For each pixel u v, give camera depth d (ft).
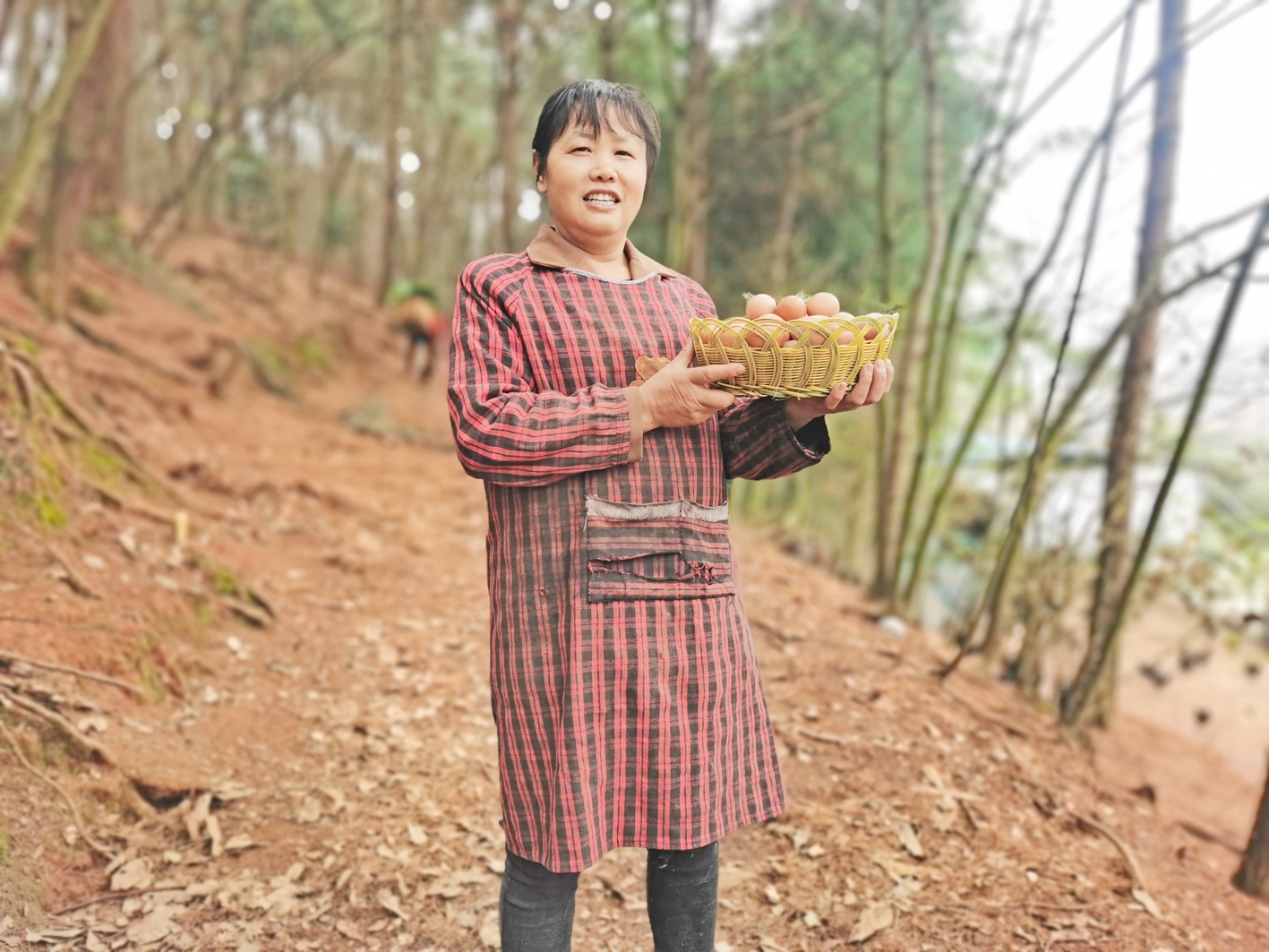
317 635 11.88
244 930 6.77
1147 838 9.30
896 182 35.83
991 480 23.12
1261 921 8.04
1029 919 7.44
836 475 27.40
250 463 18.07
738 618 5.41
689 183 22.71
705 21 22.61
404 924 7.07
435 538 17.12
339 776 8.97
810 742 10.06
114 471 12.71
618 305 5.18
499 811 8.66
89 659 8.93
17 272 19.94
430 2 42.01
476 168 71.87
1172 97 13.75
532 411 4.77
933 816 8.84
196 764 8.50
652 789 5.01
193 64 53.42
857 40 32.17
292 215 45.80
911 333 18.53
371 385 36.24
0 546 9.68
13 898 6.47
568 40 42.22
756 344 4.71
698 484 5.18
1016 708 12.82
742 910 7.49
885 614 15.96
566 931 5.33
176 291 29.45
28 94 30.09
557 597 4.94
